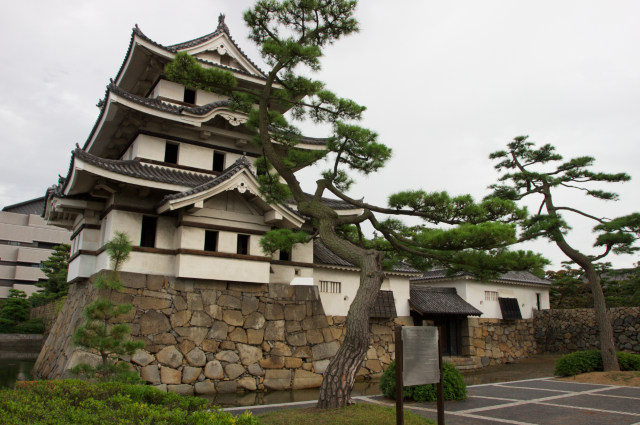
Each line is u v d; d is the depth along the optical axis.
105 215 15.74
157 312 14.18
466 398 11.95
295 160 11.50
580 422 9.09
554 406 10.89
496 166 21.12
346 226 16.27
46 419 5.37
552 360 25.42
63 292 36.25
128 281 14.05
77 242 17.64
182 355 14.09
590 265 18.30
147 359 13.49
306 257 18.23
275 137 11.62
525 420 9.25
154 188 15.03
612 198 18.92
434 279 27.48
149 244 15.79
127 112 16.42
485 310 26.14
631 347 23.67
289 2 10.24
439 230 10.12
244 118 17.83
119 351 9.27
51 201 18.03
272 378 15.27
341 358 8.58
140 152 16.78
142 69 20.05
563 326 27.22
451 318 24.97
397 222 12.32
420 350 7.63
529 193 19.92
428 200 10.45
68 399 6.94
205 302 15.06
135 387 7.86
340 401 8.37
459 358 23.28
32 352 29.12
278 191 11.85
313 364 16.22
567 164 19.19
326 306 19.30
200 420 5.34
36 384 7.67
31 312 43.75
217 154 19.03
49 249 62.97
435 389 11.49
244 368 14.95
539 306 29.84
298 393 14.59
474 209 10.27
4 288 58.38
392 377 12.09
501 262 10.16
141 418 5.61
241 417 5.62
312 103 11.00
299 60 10.31
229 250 15.70
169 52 18.62
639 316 23.69
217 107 17.38
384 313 20.47
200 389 13.97
